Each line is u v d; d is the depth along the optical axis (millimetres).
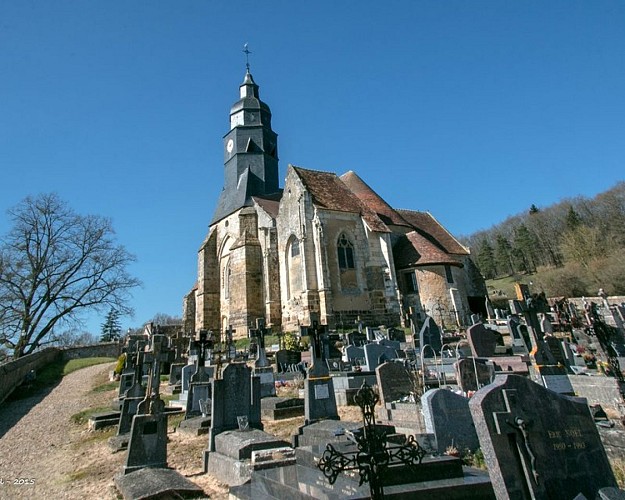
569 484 4270
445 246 33750
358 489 4863
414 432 8023
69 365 33406
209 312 35594
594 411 7496
